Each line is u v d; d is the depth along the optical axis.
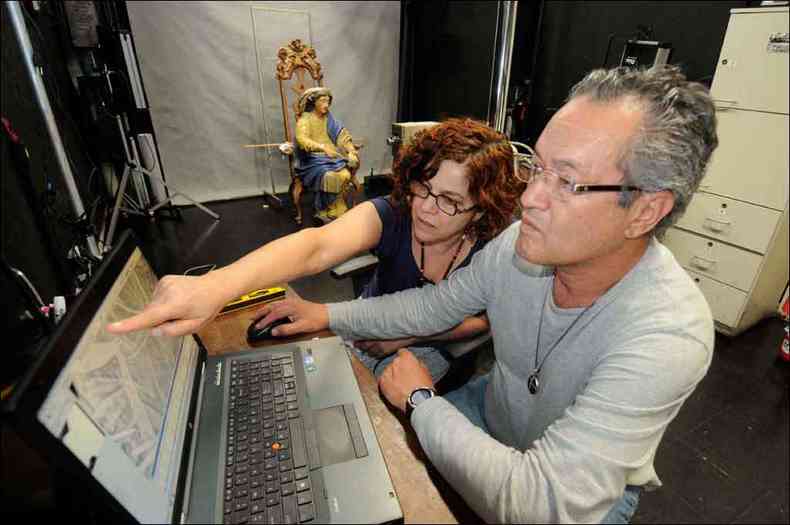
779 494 1.44
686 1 2.69
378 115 4.78
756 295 2.12
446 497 0.61
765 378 1.93
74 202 1.26
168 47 3.67
